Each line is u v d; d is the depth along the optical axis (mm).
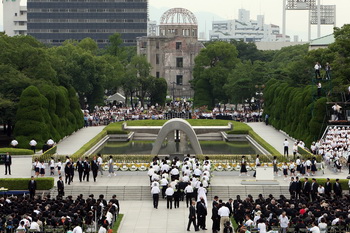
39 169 99938
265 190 92812
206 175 90438
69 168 95188
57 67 162000
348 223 66250
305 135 130375
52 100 140000
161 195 91812
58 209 71500
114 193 92438
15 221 67625
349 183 90812
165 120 174000
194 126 156625
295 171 101250
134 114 189750
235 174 103312
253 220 70000
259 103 194250
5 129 153375
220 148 139250
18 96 137500
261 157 105188
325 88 131625
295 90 151875
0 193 90375
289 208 71062
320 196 81062
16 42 151875
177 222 78062
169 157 113562
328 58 141000
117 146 144000
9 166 102125
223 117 185625
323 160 107188
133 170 103250
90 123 180000
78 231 63062
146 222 78125
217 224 71625
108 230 65750
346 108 129250
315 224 64375
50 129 135375
